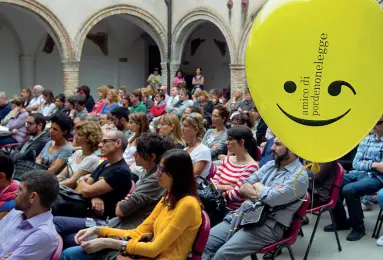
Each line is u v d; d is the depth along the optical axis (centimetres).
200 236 377
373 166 601
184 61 2364
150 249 371
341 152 347
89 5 1859
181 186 376
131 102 1162
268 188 466
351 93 336
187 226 372
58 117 647
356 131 344
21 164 612
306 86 335
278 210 466
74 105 1078
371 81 336
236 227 469
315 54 330
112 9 1895
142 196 434
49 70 2200
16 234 384
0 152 447
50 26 1802
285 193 461
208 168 579
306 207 476
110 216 491
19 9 1888
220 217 501
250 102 1224
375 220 677
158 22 1973
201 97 1234
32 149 723
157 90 1528
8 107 1223
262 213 460
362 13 328
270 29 332
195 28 1948
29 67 2138
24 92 1423
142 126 687
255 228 460
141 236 395
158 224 389
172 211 379
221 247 459
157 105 1260
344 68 331
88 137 573
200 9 1848
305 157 349
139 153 444
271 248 465
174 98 1452
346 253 570
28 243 371
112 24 2238
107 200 489
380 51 334
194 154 571
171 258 375
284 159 482
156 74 2100
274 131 348
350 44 329
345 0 326
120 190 488
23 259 368
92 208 482
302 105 337
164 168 376
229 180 548
